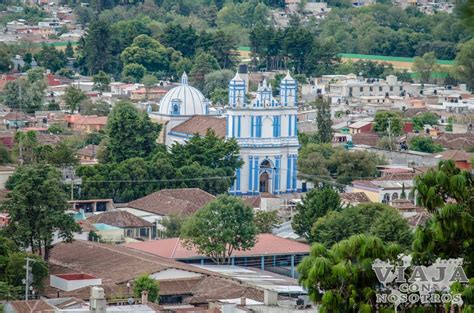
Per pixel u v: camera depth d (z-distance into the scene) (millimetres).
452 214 165375
